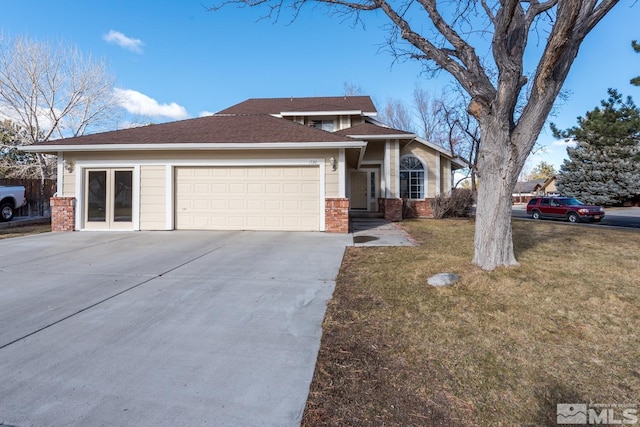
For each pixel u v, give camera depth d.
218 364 2.79
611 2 4.09
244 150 10.02
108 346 3.08
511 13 4.25
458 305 3.94
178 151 10.10
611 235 9.12
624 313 3.68
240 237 8.89
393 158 15.22
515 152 4.80
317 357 2.91
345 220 9.76
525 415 2.22
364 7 6.08
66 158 10.23
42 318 3.68
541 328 3.37
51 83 19.25
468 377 2.62
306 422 2.14
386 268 5.55
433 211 15.30
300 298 4.31
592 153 28.66
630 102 14.66
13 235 9.41
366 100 20.91
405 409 2.27
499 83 4.57
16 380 2.55
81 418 2.15
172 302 4.19
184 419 2.15
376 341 3.18
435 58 5.38
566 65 4.36
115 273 5.46
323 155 9.93
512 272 4.88
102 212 10.26
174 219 10.20
